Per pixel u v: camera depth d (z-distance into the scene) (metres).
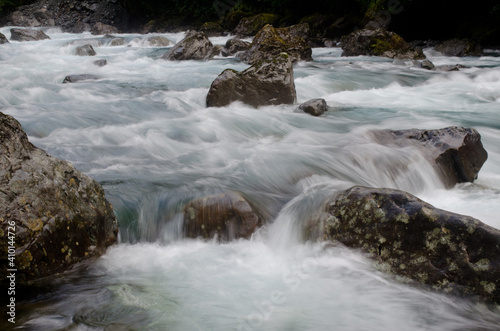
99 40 23.11
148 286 3.40
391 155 5.46
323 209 4.08
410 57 17.00
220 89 8.48
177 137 6.76
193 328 2.90
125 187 4.62
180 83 10.93
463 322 3.03
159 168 5.39
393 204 3.72
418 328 2.96
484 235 3.28
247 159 5.68
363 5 22.98
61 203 3.54
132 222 4.17
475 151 5.57
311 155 5.74
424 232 3.48
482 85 11.73
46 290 3.28
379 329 2.95
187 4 30.67
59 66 13.77
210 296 3.29
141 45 23.16
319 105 8.50
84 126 7.21
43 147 6.00
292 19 25.58
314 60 16.66
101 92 9.65
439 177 5.31
